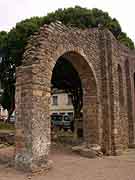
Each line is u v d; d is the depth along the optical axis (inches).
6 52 847.7
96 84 566.3
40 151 384.8
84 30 547.8
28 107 381.4
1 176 343.9
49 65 424.8
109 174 376.5
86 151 534.9
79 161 478.6
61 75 779.4
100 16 842.2
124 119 672.4
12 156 487.8
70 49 487.8
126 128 682.2
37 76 393.7
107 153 560.7
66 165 437.7
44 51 413.4
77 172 386.9
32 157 367.2
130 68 738.8
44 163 390.0
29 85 384.2
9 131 797.2
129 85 722.8
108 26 840.9
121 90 680.4
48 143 406.3
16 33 817.5
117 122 597.0
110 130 575.2
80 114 880.3
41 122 394.6
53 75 787.4
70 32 493.7
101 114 575.2
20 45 802.8
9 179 329.7
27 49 417.7
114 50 626.5
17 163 378.6
